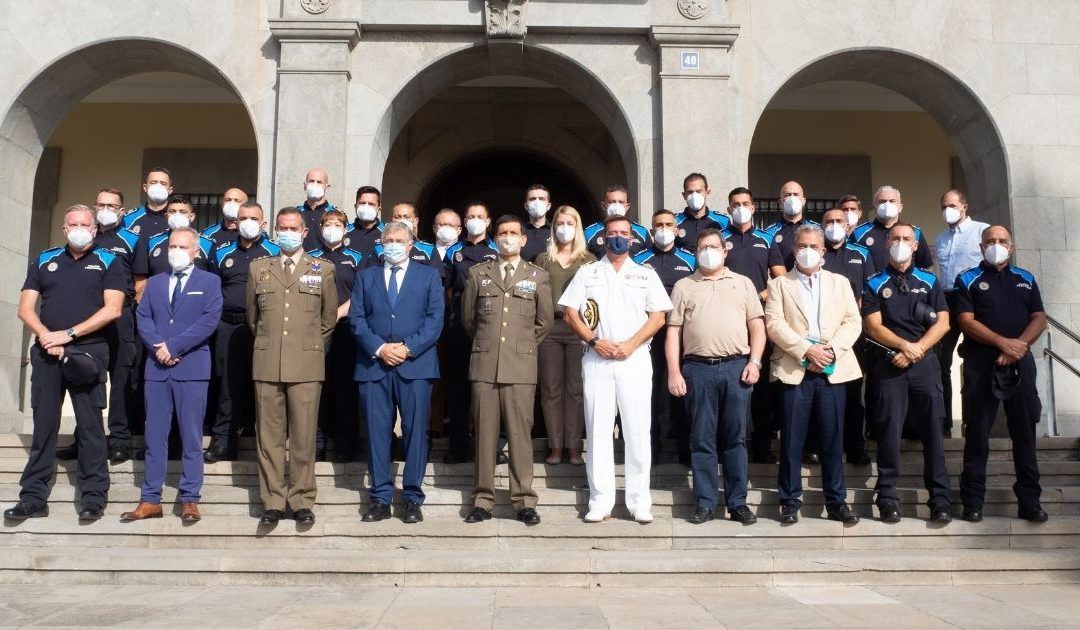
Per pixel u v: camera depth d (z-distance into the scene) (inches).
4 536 228.5
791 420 238.5
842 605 188.7
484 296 242.5
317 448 280.7
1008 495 252.8
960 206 307.6
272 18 351.9
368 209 299.0
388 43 358.6
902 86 393.4
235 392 271.4
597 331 241.8
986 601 193.5
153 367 238.4
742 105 365.1
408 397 237.3
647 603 190.7
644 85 360.5
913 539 233.5
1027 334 242.8
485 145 478.0
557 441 266.5
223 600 191.2
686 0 358.0
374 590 204.1
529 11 355.3
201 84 457.7
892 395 239.3
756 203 477.4
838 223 275.7
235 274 274.5
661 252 283.6
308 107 349.7
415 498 234.8
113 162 474.6
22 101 361.7
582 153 477.4
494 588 207.6
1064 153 370.0
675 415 273.0
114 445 262.7
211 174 476.1
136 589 204.1
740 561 213.2
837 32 370.0
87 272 246.5
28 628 164.2
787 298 244.1
